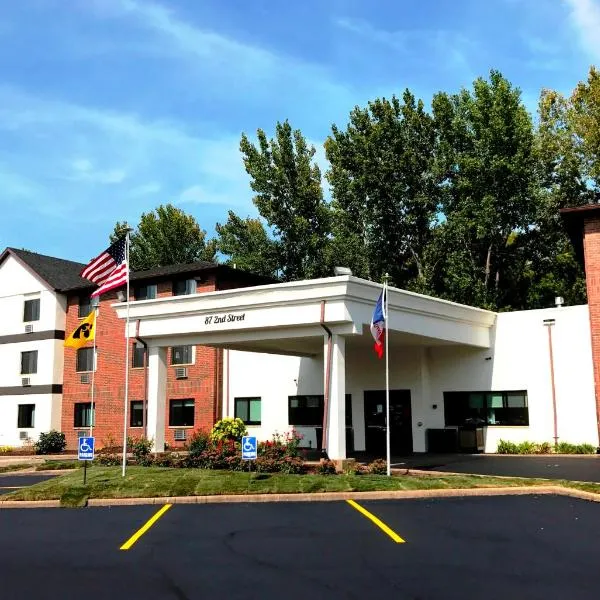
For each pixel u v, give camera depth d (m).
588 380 22.08
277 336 19.22
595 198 38.28
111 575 8.41
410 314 20.23
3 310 39.31
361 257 38.25
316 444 26.56
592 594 7.29
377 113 36.88
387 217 37.25
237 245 45.88
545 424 22.73
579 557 8.89
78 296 36.97
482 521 11.36
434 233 36.34
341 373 17.94
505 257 37.28
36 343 37.50
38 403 36.81
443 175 36.38
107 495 14.60
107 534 11.02
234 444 19.19
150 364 21.88
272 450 18.11
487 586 7.64
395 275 38.72
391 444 25.08
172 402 31.81
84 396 35.56
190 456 19.16
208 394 30.45
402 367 25.25
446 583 7.77
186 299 20.56
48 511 13.73
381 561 8.83
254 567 8.66
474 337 23.48
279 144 42.56
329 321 17.73
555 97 40.31
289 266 43.81
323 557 9.09
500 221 33.66
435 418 24.86
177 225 56.81
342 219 38.94
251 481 15.49
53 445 33.59
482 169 32.97
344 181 37.97
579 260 29.58
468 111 35.88
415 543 9.83
